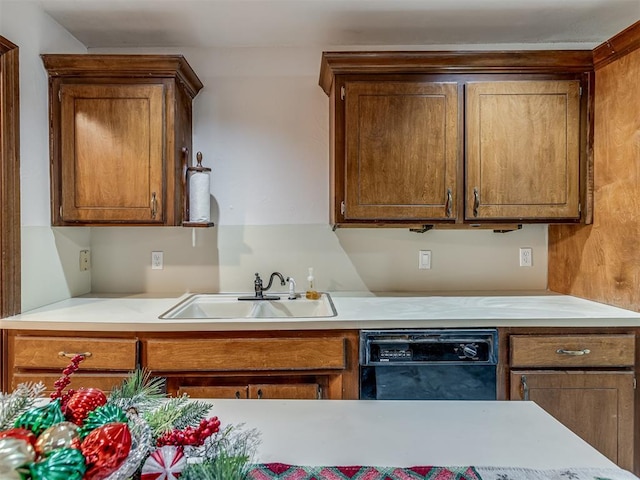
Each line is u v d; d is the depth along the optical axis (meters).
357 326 1.71
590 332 1.72
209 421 0.63
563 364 1.71
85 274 2.31
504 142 1.97
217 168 2.37
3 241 1.71
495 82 1.96
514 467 0.73
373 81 1.96
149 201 2.00
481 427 0.88
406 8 1.98
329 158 2.32
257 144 2.37
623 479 0.69
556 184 1.98
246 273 2.39
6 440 0.45
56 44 2.06
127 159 2.00
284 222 2.38
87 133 1.99
